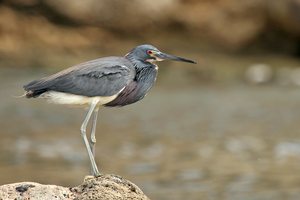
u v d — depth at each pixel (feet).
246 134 61.31
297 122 65.87
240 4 104.42
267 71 94.68
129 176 48.08
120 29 100.83
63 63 91.45
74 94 27.55
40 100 75.61
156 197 43.42
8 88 79.36
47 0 98.02
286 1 101.09
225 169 50.37
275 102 76.33
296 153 54.95
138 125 64.75
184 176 48.34
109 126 64.13
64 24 98.99
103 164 51.01
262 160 52.85
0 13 96.48
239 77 91.50
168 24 102.27
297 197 43.60
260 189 45.57
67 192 25.52
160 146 56.95
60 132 61.21
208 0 105.50
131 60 29.19
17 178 46.70
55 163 51.21
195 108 72.95
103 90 27.73
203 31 102.58
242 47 102.53
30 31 96.27
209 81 89.04
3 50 92.68
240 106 74.13
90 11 99.76
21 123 64.54
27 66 89.71
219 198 43.52
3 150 54.80
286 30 102.58
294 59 101.14
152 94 80.53
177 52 100.42
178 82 87.66
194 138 59.93
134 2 101.30
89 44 97.55
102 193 25.26
